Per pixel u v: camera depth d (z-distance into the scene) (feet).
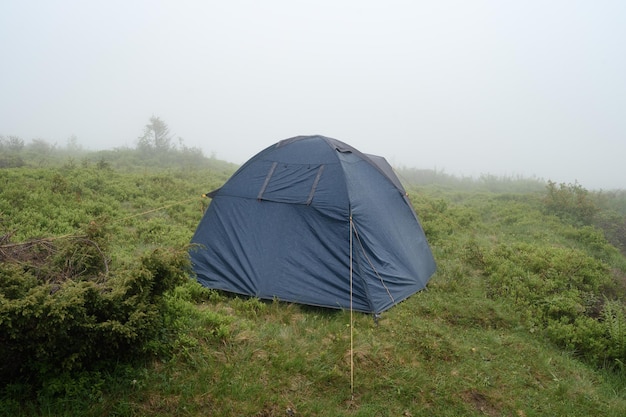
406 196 27.48
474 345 18.39
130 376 13.07
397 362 16.21
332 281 20.75
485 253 29.58
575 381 16.53
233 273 21.54
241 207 22.71
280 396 13.61
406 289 22.62
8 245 14.78
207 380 13.71
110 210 32.71
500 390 15.43
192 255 22.58
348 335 17.72
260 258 21.40
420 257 25.44
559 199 48.83
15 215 27.48
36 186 33.65
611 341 18.60
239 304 19.63
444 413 13.89
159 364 14.12
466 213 44.65
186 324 16.37
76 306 11.62
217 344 15.78
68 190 34.76
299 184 22.36
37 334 11.38
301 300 20.47
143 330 12.97
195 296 20.31
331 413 13.20
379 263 21.65
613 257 34.86
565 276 25.72
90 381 12.61
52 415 11.48
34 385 12.26
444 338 18.54
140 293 13.34
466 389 15.15
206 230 22.94
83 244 15.35
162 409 12.39
